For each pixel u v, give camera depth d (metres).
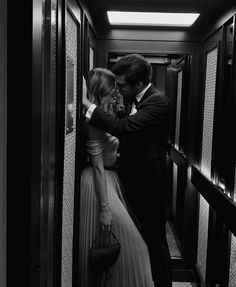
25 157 0.82
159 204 2.21
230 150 2.00
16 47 0.80
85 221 2.04
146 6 2.36
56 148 1.27
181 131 3.39
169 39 2.99
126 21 2.75
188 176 3.15
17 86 0.81
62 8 1.30
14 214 0.83
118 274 2.06
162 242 2.29
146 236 2.25
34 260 0.88
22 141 0.82
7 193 0.83
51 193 1.17
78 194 1.88
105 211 1.98
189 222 3.16
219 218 2.25
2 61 0.80
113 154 2.12
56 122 1.26
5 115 0.81
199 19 2.62
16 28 0.80
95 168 1.96
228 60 2.21
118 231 2.04
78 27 1.79
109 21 2.76
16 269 0.84
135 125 2.00
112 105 2.05
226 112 2.23
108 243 2.03
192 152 3.12
